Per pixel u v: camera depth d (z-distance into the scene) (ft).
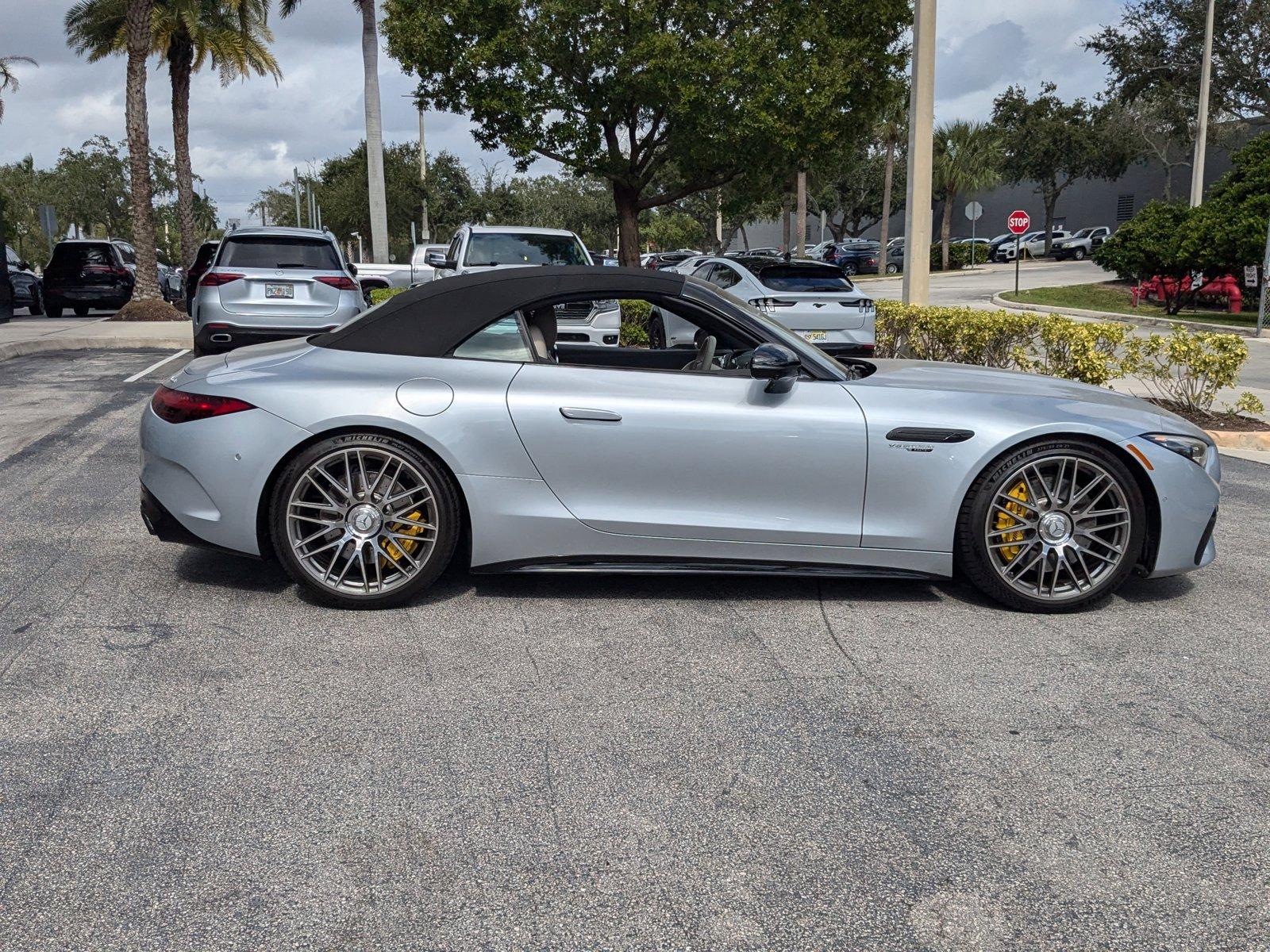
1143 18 133.28
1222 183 84.23
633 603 15.34
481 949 7.63
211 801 9.60
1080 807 9.79
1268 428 31.19
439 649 13.43
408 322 15.10
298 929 7.81
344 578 14.76
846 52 58.80
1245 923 8.07
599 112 60.08
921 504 14.92
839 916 8.07
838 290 41.24
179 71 96.32
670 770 10.37
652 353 16.33
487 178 208.03
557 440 14.57
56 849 8.77
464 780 10.09
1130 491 14.94
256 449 14.40
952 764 10.59
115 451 25.43
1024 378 16.89
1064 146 172.65
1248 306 84.48
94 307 86.74
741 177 65.92
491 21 58.34
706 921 7.99
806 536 14.90
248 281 37.68
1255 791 10.12
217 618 14.37
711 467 14.71
